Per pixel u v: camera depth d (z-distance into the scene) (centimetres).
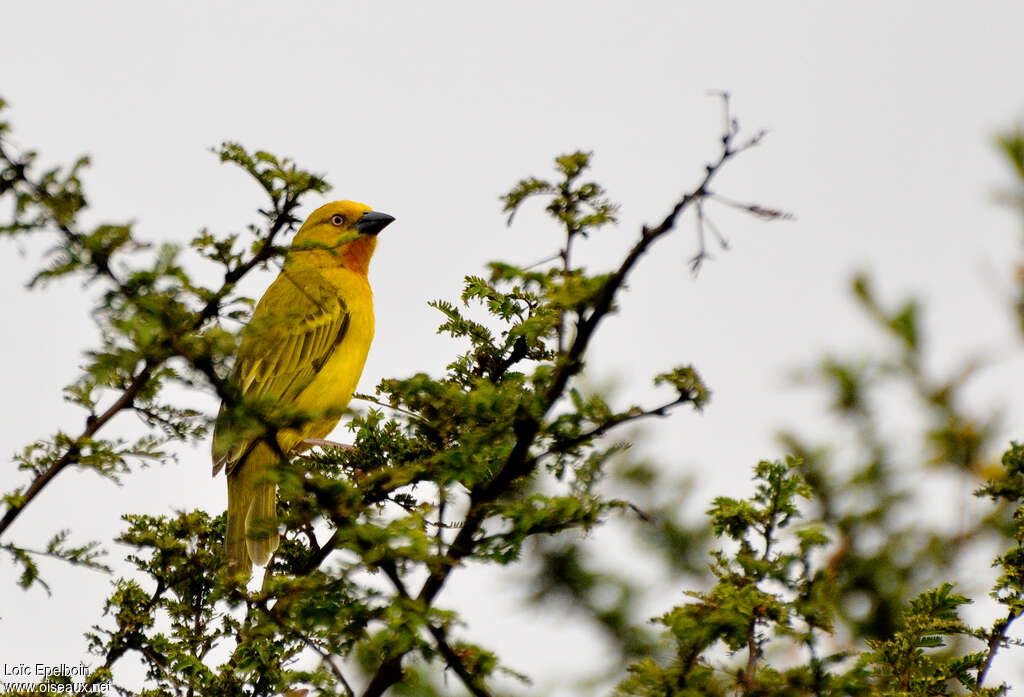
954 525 814
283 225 593
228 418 524
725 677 571
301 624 567
